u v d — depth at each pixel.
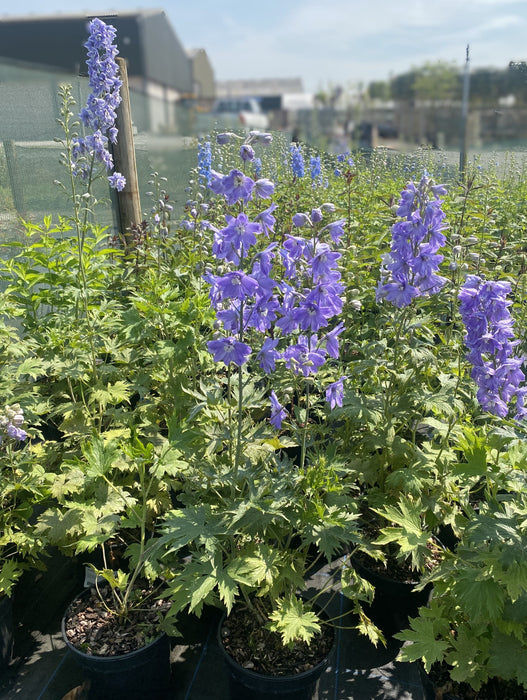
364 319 1.62
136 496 1.19
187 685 1.03
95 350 1.42
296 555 0.99
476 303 0.95
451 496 1.09
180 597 0.83
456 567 0.84
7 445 1.08
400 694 1.00
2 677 1.04
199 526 0.84
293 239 0.86
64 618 0.98
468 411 1.24
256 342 1.13
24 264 1.52
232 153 2.86
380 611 1.09
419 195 0.99
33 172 1.94
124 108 2.03
